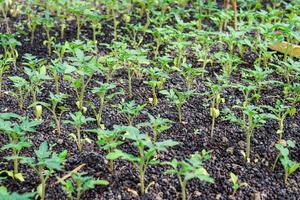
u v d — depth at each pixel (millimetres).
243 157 928
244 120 977
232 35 1179
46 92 1101
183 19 1441
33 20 1323
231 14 1303
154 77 1061
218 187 865
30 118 1018
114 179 871
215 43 1292
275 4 1488
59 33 1376
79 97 1049
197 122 1015
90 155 920
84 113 1031
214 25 1410
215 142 961
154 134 930
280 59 1227
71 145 947
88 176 863
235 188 848
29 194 767
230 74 1172
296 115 1038
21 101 1048
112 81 1143
